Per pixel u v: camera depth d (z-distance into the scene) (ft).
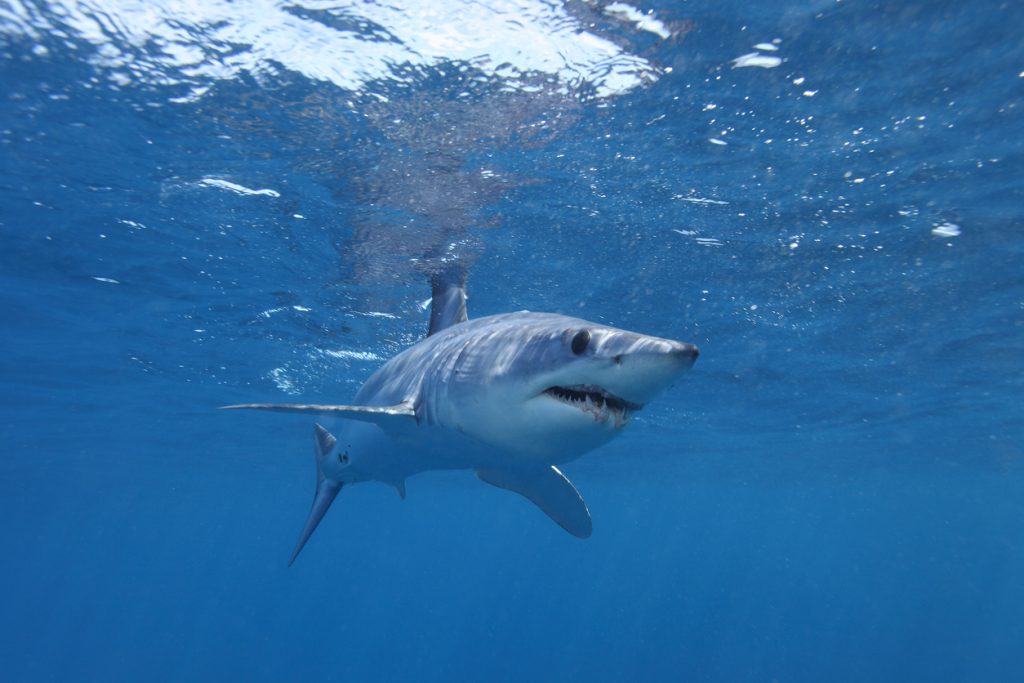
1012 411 70.38
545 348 11.89
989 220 30.86
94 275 36.73
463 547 400.06
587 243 33.27
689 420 71.82
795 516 222.07
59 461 99.55
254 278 37.24
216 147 25.49
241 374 57.21
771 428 77.00
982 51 21.07
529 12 19.80
